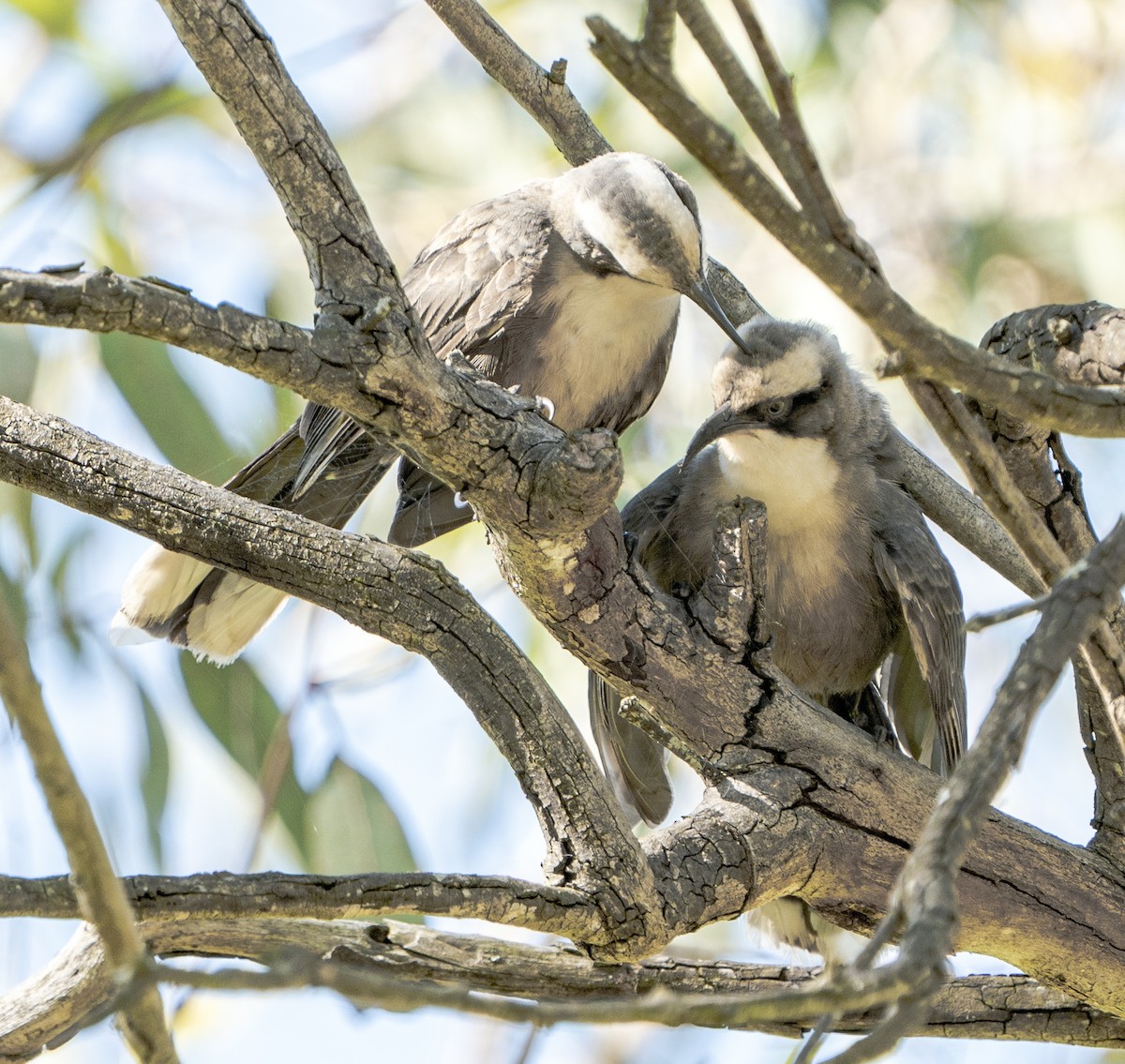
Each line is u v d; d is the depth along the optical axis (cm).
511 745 645
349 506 917
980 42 1356
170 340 529
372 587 654
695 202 947
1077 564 468
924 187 1327
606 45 402
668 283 915
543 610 680
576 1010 379
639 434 1228
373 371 569
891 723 958
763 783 690
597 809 634
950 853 406
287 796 1023
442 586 657
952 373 474
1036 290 1324
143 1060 459
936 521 948
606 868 629
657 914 638
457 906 591
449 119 1306
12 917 524
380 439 620
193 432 1049
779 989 712
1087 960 709
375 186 1288
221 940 658
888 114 1343
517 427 596
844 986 374
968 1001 755
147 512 655
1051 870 709
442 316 943
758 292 1272
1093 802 746
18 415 655
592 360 953
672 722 708
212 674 1063
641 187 913
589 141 976
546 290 938
